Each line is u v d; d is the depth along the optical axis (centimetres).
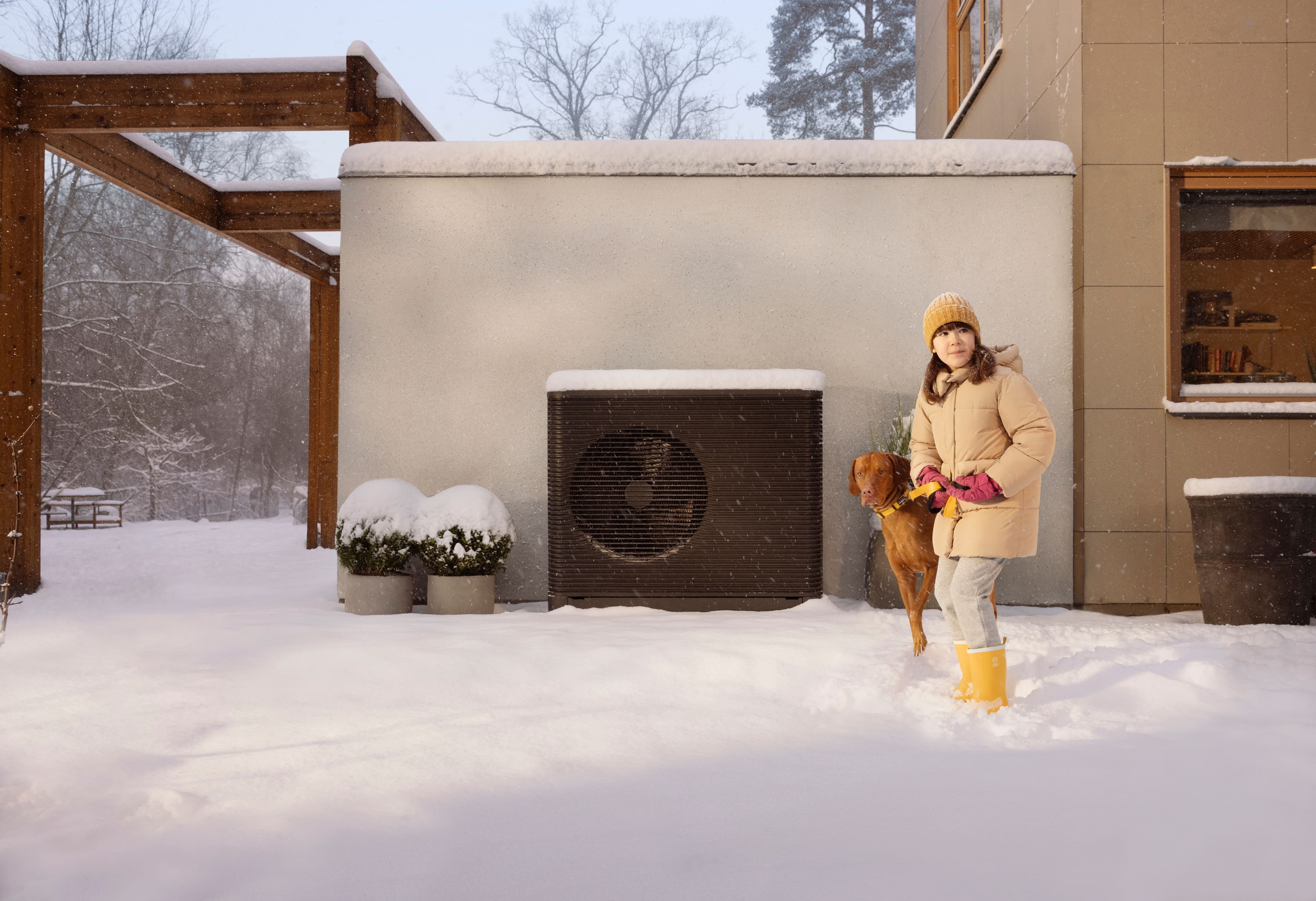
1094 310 568
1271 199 578
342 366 593
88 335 2056
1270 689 316
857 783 229
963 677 321
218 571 845
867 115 2428
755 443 523
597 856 182
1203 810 202
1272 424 559
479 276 596
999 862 176
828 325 594
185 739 270
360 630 430
